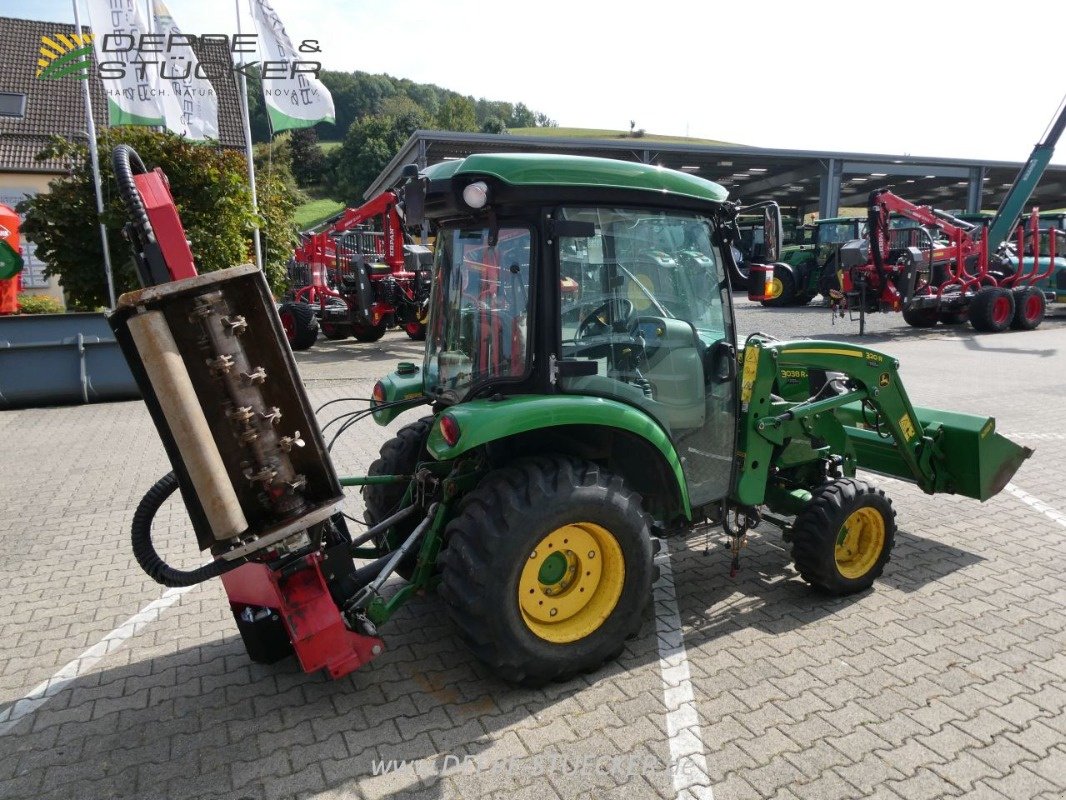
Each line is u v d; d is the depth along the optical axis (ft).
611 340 11.21
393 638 12.05
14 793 8.75
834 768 8.78
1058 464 20.88
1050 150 48.73
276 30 38.78
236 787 8.73
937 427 14.82
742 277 12.56
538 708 10.08
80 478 20.89
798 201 128.26
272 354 8.77
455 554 9.86
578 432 11.71
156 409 8.57
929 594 13.16
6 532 16.99
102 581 14.49
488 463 11.50
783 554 15.01
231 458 8.75
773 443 12.94
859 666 10.89
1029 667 10.81
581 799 8.38
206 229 36.01
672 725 9.62
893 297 45.88
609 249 11.04
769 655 11.24
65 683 11.05
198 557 15.62
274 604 9.87
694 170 93.50
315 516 9.09
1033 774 8.63
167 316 8.23
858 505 12.64
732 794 8.39
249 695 10.62
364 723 9.87
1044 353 40.52
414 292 46.24
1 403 28.96
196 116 38.42
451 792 8.54
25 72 77.56
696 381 12.16
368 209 45.83
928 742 9.20
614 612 10.66
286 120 39.63
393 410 13.92
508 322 11.00
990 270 52.39
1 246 35.47
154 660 11.66
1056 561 14.51
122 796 8.65
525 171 10.00
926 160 93.25
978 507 17.54
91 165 35.47
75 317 29.91
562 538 10.27
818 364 13.03
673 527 12.56
